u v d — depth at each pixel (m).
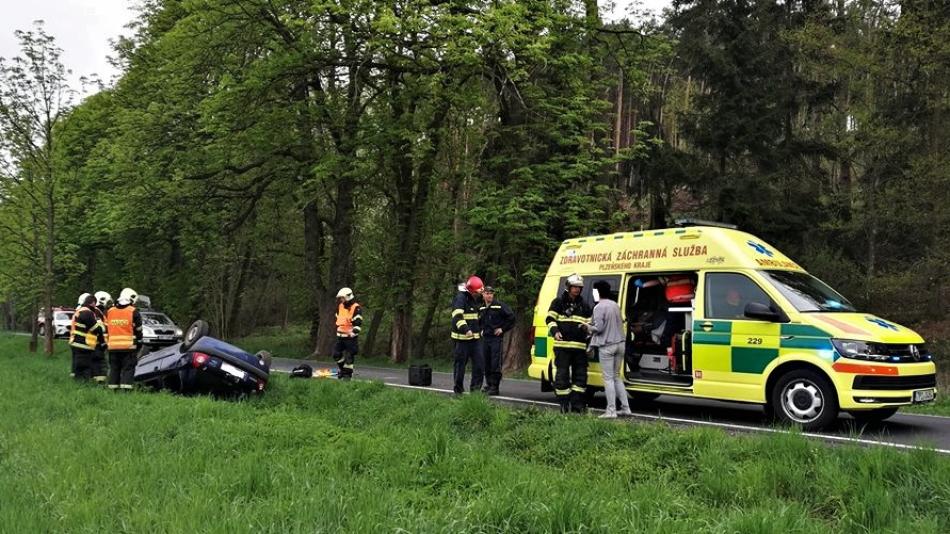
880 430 8.54
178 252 33.66
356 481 5.45
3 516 4.61
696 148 22.20
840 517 4.93
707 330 9.13
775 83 21.45
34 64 22.62
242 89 20.38
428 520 4.40
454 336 11.74
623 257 10.51
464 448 6.82
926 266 18.22
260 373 11.10
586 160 18.95
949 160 17.36
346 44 20.05
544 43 17.38
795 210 20.64
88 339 13.55
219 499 4.99
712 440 6.80
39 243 24.70
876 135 18.33
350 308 14.41
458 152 22.64
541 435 7.84
